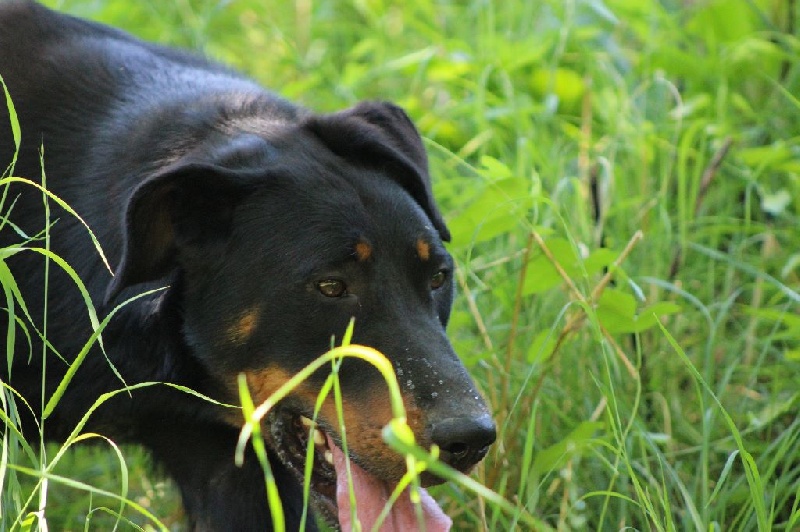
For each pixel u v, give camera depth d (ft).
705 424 22.71
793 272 29.17
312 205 20.29
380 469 19.21
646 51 34.24
